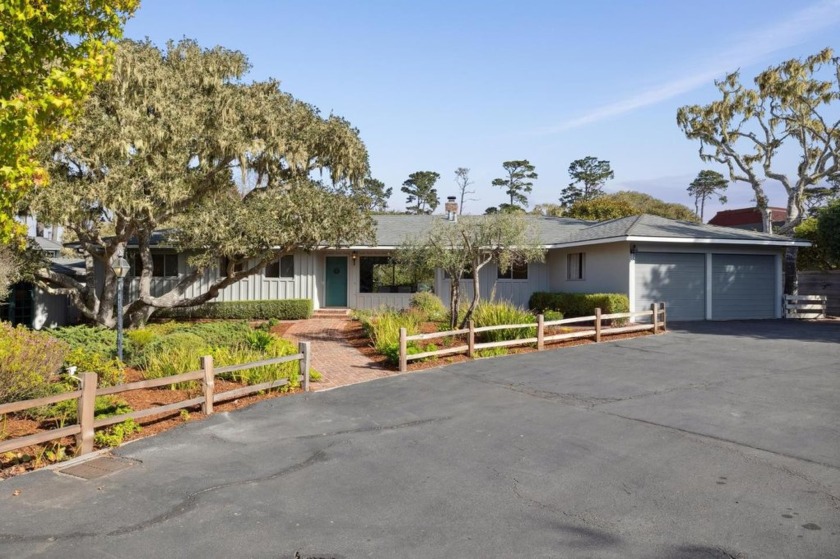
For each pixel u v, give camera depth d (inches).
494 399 352.8
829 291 869.2
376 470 235.5
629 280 747.4
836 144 939.3
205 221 537.3
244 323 659.4
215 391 363.6
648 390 360.5
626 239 724.0
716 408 314.5
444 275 880.9
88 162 497.0
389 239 872.3
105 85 520.1
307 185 592.4
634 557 161.3
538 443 266.1
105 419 268.2
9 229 247.1
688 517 185.8
